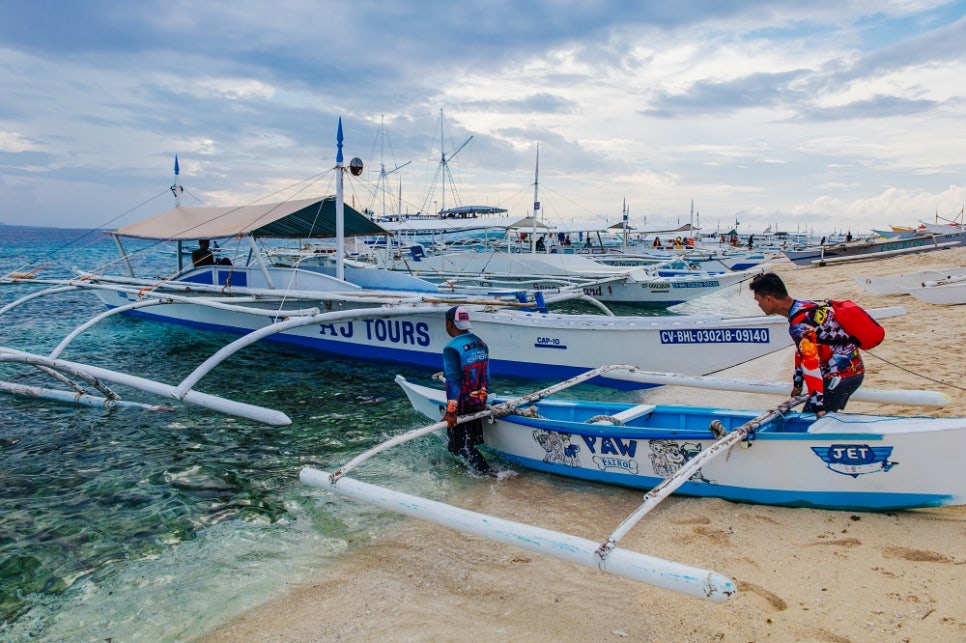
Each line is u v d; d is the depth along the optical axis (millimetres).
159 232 13258
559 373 9531
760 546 4242
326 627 3656
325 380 10023
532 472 6023
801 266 33781
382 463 6367
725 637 3301
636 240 52719
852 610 3436
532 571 4191
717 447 4363
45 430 7543
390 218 34188
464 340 5797
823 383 4691
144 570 4469
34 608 4051
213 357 8086
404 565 4371
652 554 4238
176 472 6273
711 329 8352
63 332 14578
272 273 12406
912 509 4512
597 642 3363
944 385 7902
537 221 23781
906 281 17953
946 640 3109
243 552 4691
